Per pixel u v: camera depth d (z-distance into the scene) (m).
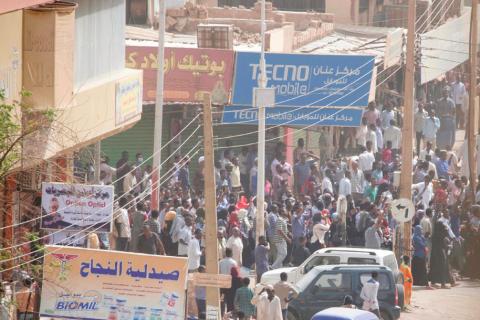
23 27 42.59
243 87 72.56
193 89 71.88
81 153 52.28
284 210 58.94
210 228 47.91
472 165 73.75
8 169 35.31
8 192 42.03
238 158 72.31
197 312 48.34
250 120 73.25
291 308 49.50
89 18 49.56
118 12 54.06
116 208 53.56
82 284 39.84
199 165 67.94
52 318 39.75
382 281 50.25
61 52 43.34
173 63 71.31
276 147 70.62
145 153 73.12
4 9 36.47
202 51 71.75
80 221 42.59
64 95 43.81
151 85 70.81
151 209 57.66
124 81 53.62
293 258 58.34
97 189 42.59
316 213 59.72
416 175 72.12
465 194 70.88
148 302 39.91
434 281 60.53
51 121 39.03
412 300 57.22
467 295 58.09
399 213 58.81
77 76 48.06
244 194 69.69
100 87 50.00
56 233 42.50
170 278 39.84
